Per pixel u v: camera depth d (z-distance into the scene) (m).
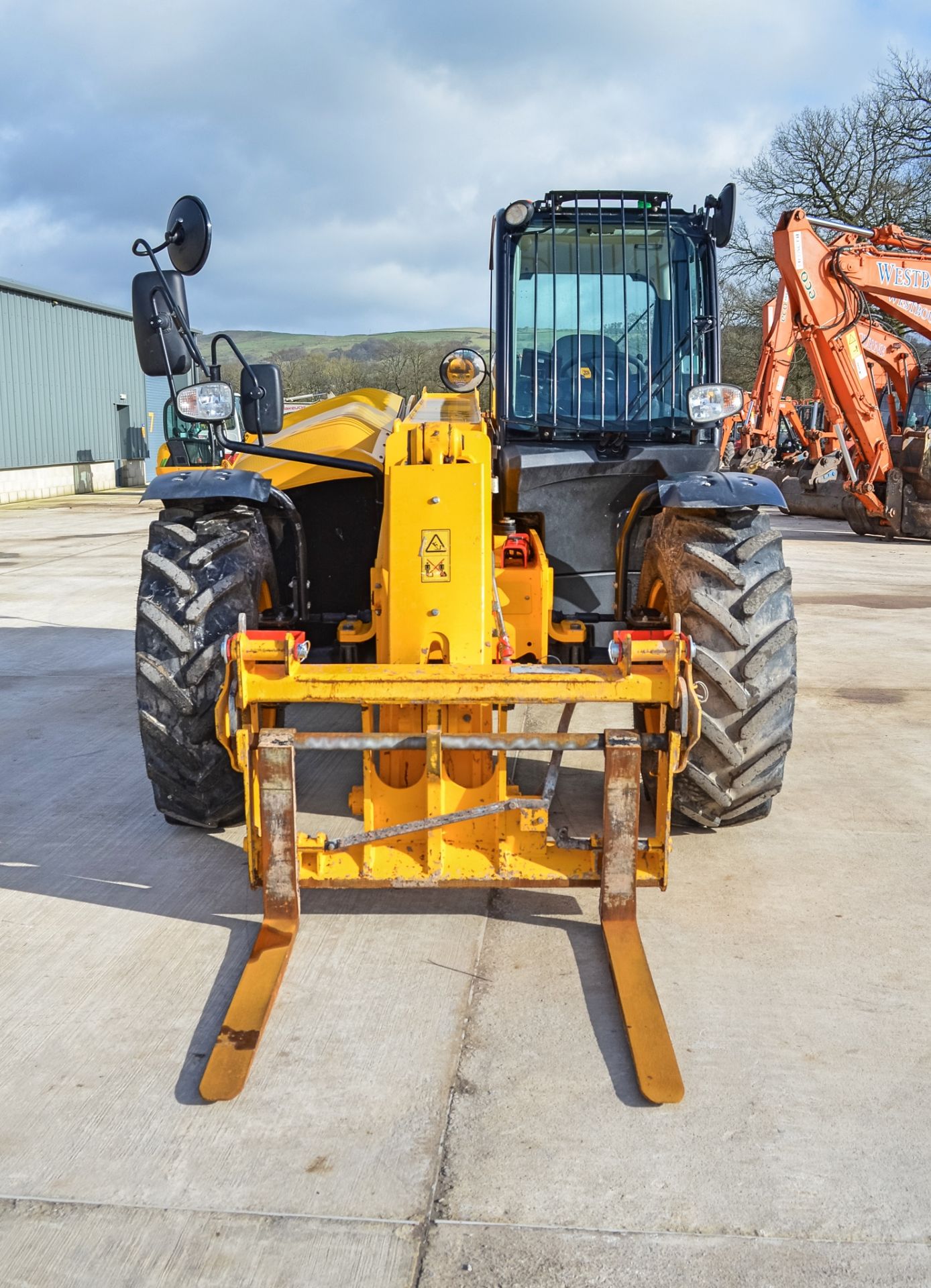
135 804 4.31
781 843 3.87
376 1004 2.82
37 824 4.10
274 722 3.58
